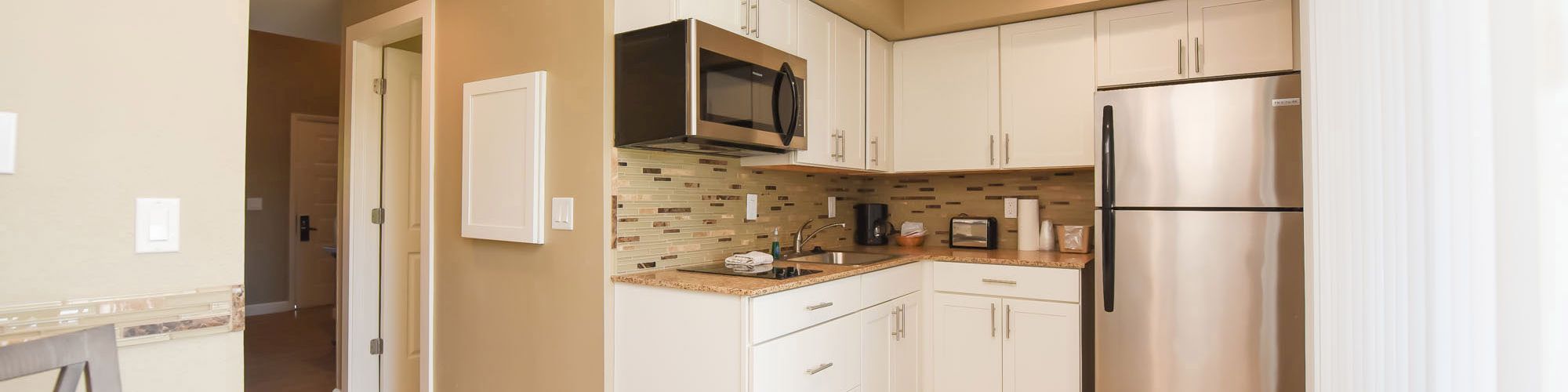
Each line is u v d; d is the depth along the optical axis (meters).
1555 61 0.65
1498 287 0.77
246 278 5.73
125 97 1.29
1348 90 1.52
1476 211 0.88
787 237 3.24
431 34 2.91
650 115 2.23
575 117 2.38
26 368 1.01
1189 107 2.47
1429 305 1.01
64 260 1.23
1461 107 0.92
